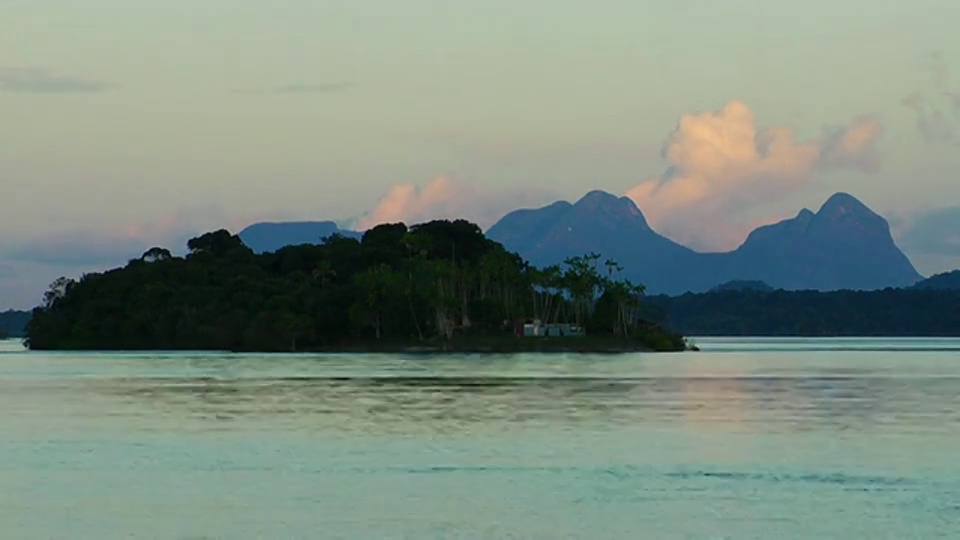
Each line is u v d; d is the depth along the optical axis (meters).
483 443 92.75
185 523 62.12
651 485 72.50
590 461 82.56
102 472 78.31
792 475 76.31
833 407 126.25
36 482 74.19
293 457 84.94
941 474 76.62
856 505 66.06
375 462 82.25
